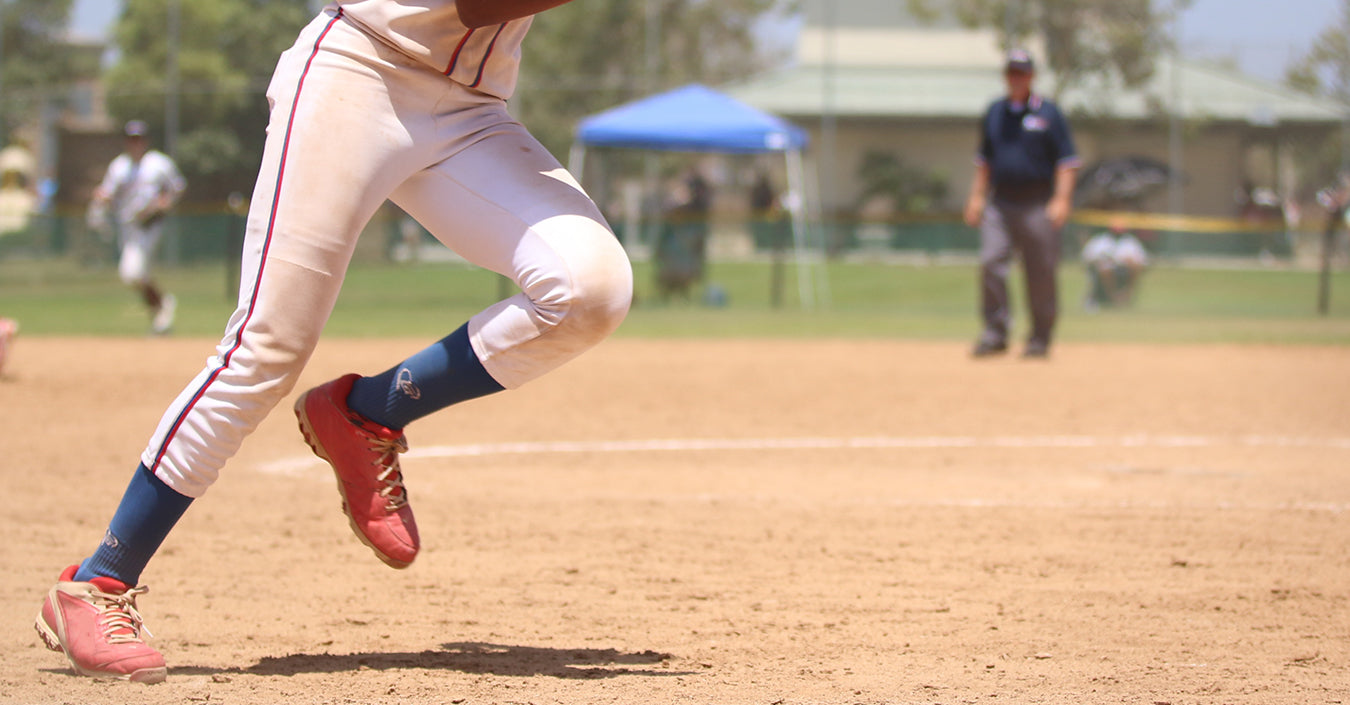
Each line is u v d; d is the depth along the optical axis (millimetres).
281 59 5391
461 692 5352
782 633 6469
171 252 41000
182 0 55156
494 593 7332
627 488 10727
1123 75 56156
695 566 8023
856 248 48969
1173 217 55344
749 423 14641
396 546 5613
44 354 21078
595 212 5426
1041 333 21547
